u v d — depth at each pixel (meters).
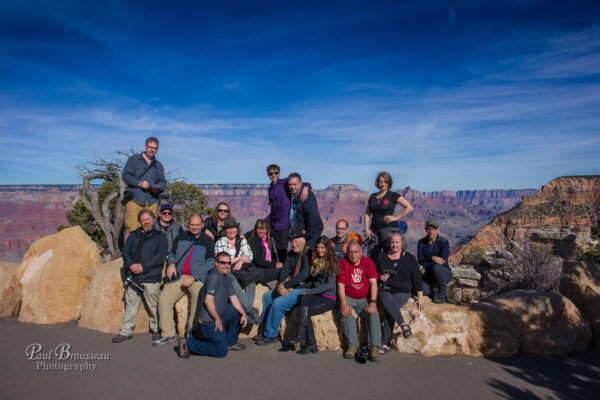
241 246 6.12
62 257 6.59
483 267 10.20
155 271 5.69
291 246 5.81
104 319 6.00
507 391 4.05
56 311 6.43
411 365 4.77
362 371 4.56
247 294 6.05
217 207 6.89
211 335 4.88
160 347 5.34
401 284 5.44
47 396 3.80
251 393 3.93
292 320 5.54
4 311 6.60
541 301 5.45
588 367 4.75
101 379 4.23
